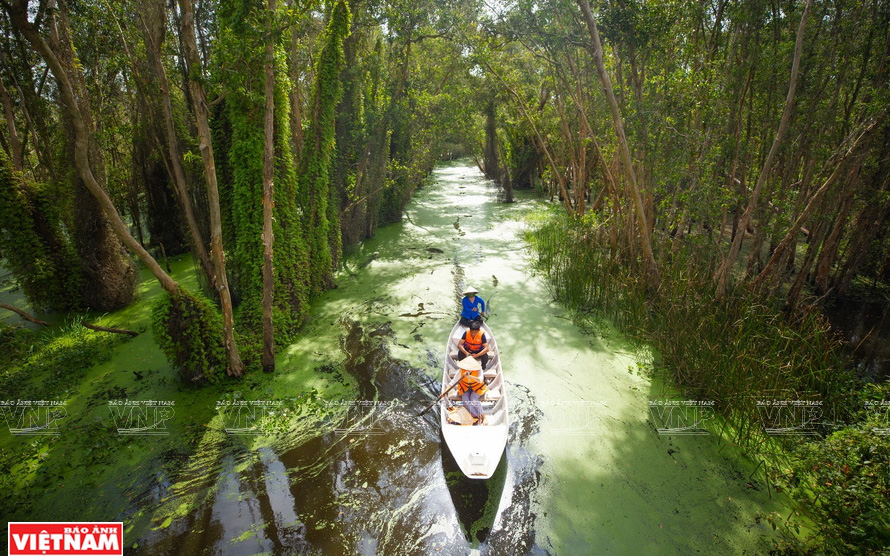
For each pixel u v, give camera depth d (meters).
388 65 20.08
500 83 18.41
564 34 12.55
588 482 6.48
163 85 8.61
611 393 8.48
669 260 13.10
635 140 11.48
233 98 8.64
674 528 5.74
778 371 7.52
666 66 11.62
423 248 17.47
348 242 16.75
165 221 15.62
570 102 18.22
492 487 6.40
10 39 13.59
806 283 12.99
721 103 10.70
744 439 7.14
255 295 9.64
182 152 10.79
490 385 8.15
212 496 6.17
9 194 10.62
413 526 5.78
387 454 6.99
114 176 16.31
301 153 11.66
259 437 7.28
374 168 17.75
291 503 6.09
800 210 10.50
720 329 9.18
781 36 10.69
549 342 10.34
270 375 8.94
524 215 23.16
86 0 12.16
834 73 9.72
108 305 11.75
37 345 9.87
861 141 9.14
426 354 9.88
